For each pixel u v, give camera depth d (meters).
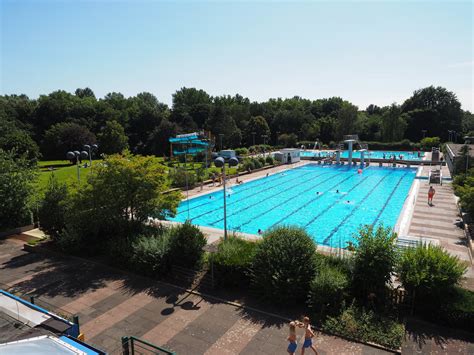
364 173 45.84
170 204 17.59
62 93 102.75
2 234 21.09
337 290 11.15
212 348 9.85
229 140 78.88
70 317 11.52
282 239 12.70
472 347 9.49
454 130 85.06
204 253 15.16
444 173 41.16
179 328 10.90
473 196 19.11
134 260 14.99
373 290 11.45
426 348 9.48
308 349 9.64
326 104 110.25
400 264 11.33
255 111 101.50
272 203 30.42
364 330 10.17
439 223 20.73
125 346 8.98
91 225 17.05
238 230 22.52
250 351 9.68
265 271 12.18
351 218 25.58
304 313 11.50
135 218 18.88
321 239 21.38
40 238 20.16
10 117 75.94
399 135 81.19
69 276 15.05
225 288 13.47
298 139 92.81
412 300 10.91
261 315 11.53
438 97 92.25
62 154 68.06
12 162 22.92
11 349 6.84
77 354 6.80
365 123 90.62
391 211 27.17
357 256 11.70
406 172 45.84
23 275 15.25
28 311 9.18
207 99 110.44
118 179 16.91
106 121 76.69
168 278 14.49
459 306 10.15
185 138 50.00
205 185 37.12
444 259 10.95
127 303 12.56
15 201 21.95
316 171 48.44
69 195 17.48
